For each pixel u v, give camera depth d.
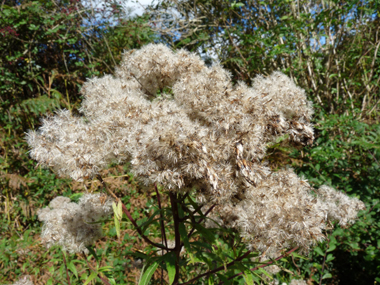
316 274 3.43
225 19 5.30
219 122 1.19
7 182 4.65
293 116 1.54
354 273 3.40
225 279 1.57
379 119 4.51
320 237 1.37
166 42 6.55
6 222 4.47
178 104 1.40
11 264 3.52
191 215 1.51
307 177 3.63
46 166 1.22
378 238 3.08
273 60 5.09
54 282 3.00
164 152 1.06
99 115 1.38
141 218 4.15
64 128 1.22
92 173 1.18
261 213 1.32
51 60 6.30
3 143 5.03
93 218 1.73
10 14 5.29
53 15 5.83
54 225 1.76
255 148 1.19
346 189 3.39
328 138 3.95
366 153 3.72
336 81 4.96
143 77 1.66
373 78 4.93
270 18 5.30
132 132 1.15
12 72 5.70
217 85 1.30
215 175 1.06
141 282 1.44
